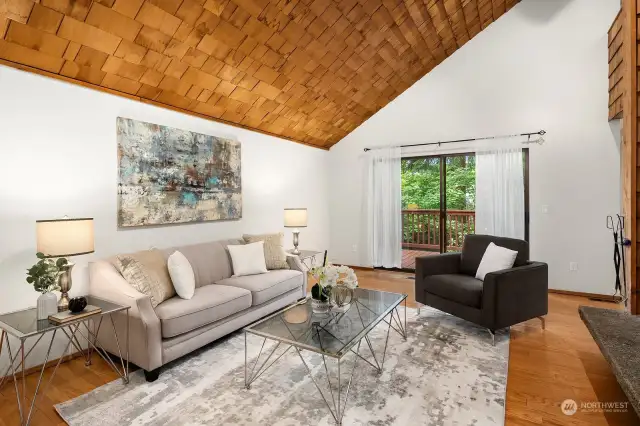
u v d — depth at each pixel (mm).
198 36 2791
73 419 1882
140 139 3109
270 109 4199
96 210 2812
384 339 2939
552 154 4316
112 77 2799
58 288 2279
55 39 2316
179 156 3457
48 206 2525
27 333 1858
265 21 2949
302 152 5395
